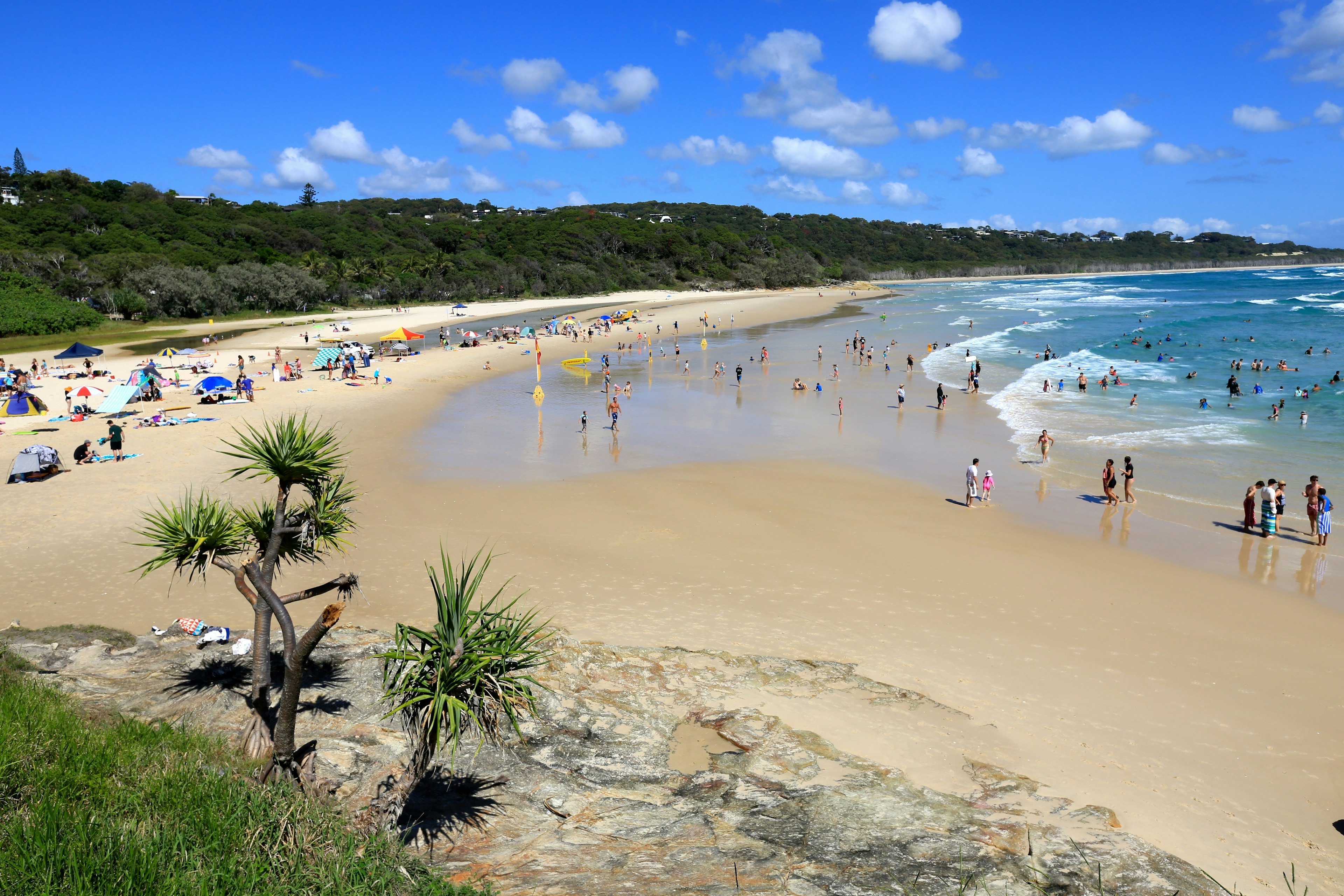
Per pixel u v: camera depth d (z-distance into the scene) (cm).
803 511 2361
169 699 1037
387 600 1708
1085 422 3622
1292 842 955
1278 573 1878
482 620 727
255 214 14325
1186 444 3162
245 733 889
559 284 13988
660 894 723
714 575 1853
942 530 2189
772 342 7381
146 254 9969
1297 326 7350
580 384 5000
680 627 1567
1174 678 1380
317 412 3984
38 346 6844
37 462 2667
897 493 2555
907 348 6750
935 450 3156
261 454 905
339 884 610
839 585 1798
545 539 2112
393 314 10462
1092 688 1341
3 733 746
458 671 690
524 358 6325
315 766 830
